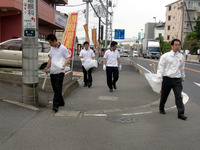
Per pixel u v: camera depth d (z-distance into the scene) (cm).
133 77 1326
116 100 716
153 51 4394
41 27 2077
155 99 747
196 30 4006
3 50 1049
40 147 360
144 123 495
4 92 662
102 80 1161
